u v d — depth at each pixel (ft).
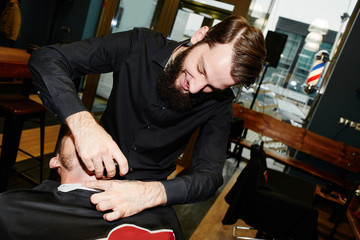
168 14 13.42
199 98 3.09
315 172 12.89
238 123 13.69
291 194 9.27
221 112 3.49
